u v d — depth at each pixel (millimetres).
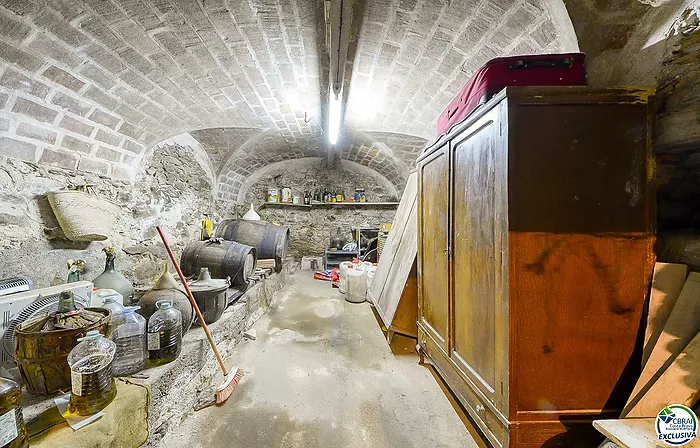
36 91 1646
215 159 4262
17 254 1754
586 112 986
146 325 1521
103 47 1617
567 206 989
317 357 2154
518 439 989
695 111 925
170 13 1501
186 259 2834
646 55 1079
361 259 5270
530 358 995
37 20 1324
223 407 1588
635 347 992
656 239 998
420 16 1569
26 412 1031
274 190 5566
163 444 1313
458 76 2006
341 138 4145
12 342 1202
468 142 1295
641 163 990
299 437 1374
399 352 2248
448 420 1507
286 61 2061
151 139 2727
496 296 1066
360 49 1931
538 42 1424
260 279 3191
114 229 2498
